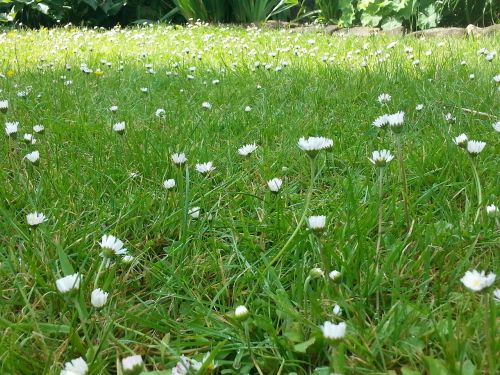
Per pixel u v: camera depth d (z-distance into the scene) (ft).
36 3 10.01
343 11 8.87
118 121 3.00
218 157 2.46
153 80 4.24
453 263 1.54
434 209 1.89
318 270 1.38
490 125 2.62
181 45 6.83
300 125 2.81
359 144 2.49
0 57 5.82
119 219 1.84
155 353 1.30
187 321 1.42
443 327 1.22
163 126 2.92
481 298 1.29
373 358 1.16
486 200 1.82
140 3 10.89
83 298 1.35
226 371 1.21
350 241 1.64
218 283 1.56
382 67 4.14
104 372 1.20
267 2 10.42
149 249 1.78
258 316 1.30
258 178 2.29
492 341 1.11
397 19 8.16
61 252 1.47
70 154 2.52
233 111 3.19
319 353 1.24
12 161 2.28
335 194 2.04
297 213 1.90
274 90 3.67
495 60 4.31
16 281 1.46
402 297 1.31
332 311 1.32
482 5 7.89
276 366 1.23
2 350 1.22
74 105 3.45
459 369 1.07
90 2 10.10
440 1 7.95
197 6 10.22
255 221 1.86
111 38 7.51
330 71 4.14
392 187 1.90
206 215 1.85
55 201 2.01
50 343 1.31
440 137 2.42
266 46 6.39
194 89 3.87
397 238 1.69
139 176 2.27
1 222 1.84
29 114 3.19
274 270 1.53
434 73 3.78
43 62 5.52
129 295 1.55
